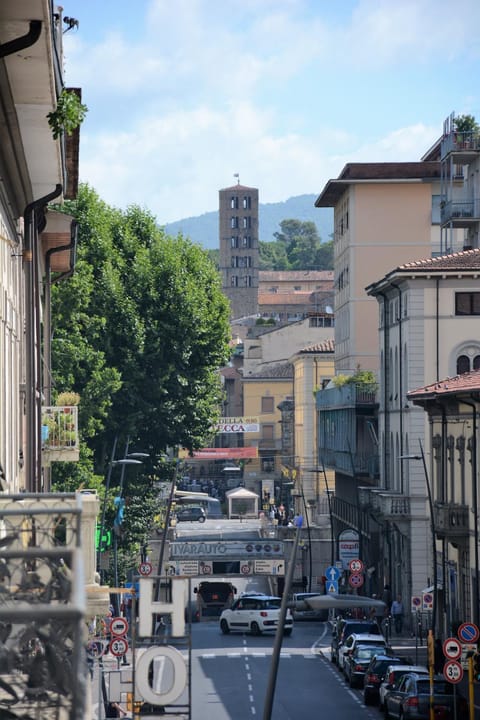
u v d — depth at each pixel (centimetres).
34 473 7569
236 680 12394
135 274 16950
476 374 14200
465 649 9144
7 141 5381
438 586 15088
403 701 9700
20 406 6794
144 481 17550
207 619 19438
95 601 4694
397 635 15788
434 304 16450
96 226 16738
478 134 19538
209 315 17425
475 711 9631
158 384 16750
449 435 14250
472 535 13125
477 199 19638
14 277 6272
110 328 16438
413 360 16488
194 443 17488
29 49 4444
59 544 2588
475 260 16662
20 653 2067
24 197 6612
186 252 18212
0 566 2344
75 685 1633
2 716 2011
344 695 11588
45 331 10262
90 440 16712
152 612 4259
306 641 15938
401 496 16438
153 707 4516
